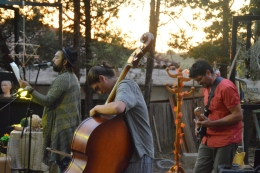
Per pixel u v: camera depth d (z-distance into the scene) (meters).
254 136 9.66
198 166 4.07
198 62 3.90
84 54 8.99
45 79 9.34
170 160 8.09
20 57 8.17
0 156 5.86
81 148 2.96
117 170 3.02
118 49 8.11
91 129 2.95
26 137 5.51
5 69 8.49
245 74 6.10
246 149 5.76
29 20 8.70
